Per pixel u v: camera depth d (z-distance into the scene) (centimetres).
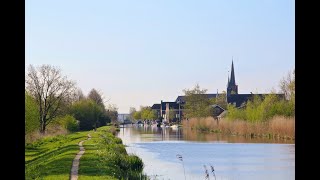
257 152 3984
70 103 6525
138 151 4344
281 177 2528
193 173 2725
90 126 7850
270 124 5350
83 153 2905
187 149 4500
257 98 6200
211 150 4328
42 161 2973
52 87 5341
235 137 6278
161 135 7650
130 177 2298
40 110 5200
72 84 5662
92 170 2000
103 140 4547
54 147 4316
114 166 2391
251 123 6138
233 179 2494
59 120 6106
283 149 4122
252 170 2833
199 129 8888
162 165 3147
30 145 4266
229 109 7281
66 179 1744
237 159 3488
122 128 12600
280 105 5219
